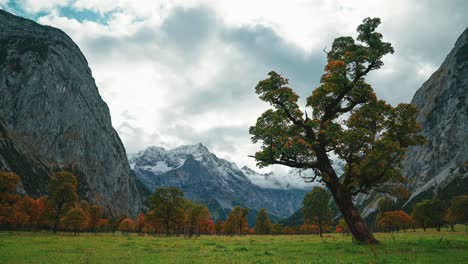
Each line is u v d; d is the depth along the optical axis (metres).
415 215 115.56
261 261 21.20
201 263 20.77
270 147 31.86
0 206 89.31
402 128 31.89
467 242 31.08
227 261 21.56
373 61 31.89
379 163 29.78
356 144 31.06
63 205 109.88
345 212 32.25
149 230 139.00
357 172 30.62
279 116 31.67
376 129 33.34
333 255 23.30
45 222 115.38
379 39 32.34
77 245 38.28
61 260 23.34
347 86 32.16
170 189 109.06
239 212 136.38
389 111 32.41
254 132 32.72
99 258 24.41
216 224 151.62
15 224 123.56
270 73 34.44
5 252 28.92
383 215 124.38
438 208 114.00
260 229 149.62
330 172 32.47
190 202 125.94
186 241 49.91
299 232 165.75
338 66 31.92
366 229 31.61
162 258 24.08
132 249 32.31
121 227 158.38
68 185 107.31
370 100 33.16
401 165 30.75
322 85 32.59
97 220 147.50
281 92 32.31
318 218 93.00
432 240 33.94
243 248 30.61
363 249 26.02
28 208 121.31
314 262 19.83
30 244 39.94
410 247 26.92
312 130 33.38
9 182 85.88
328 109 34.16
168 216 107.75
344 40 34.22
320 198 92.88
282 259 21.89
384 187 32.53
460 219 104.19
